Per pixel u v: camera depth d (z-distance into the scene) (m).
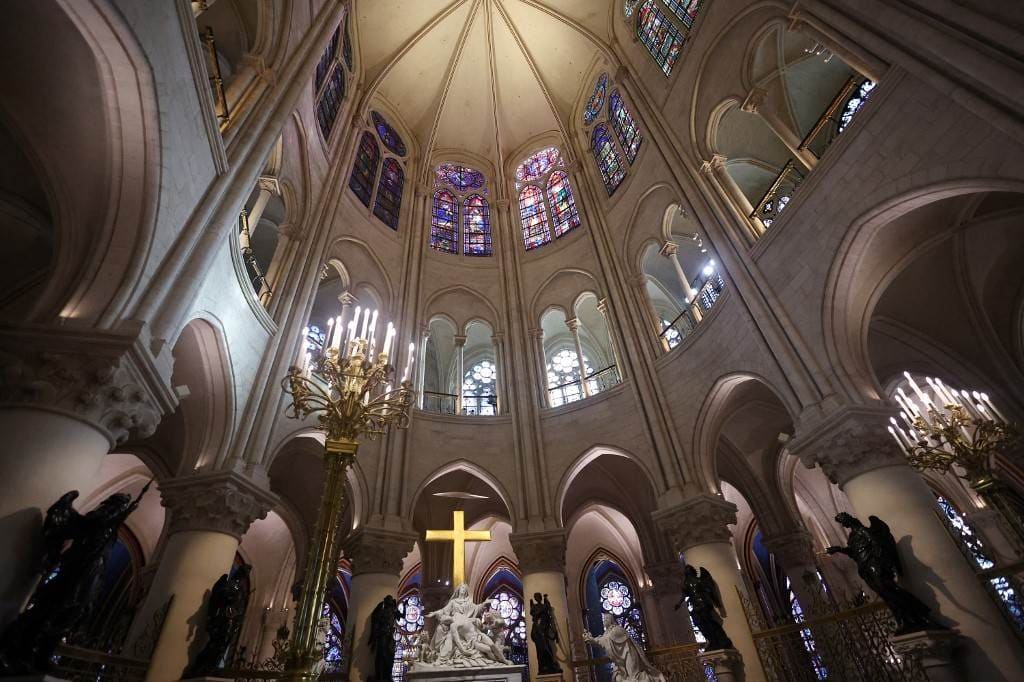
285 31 14.73
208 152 10.02
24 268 11.73
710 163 16.81
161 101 8.12
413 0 25.89
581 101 27.45
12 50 7.52
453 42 27.92
